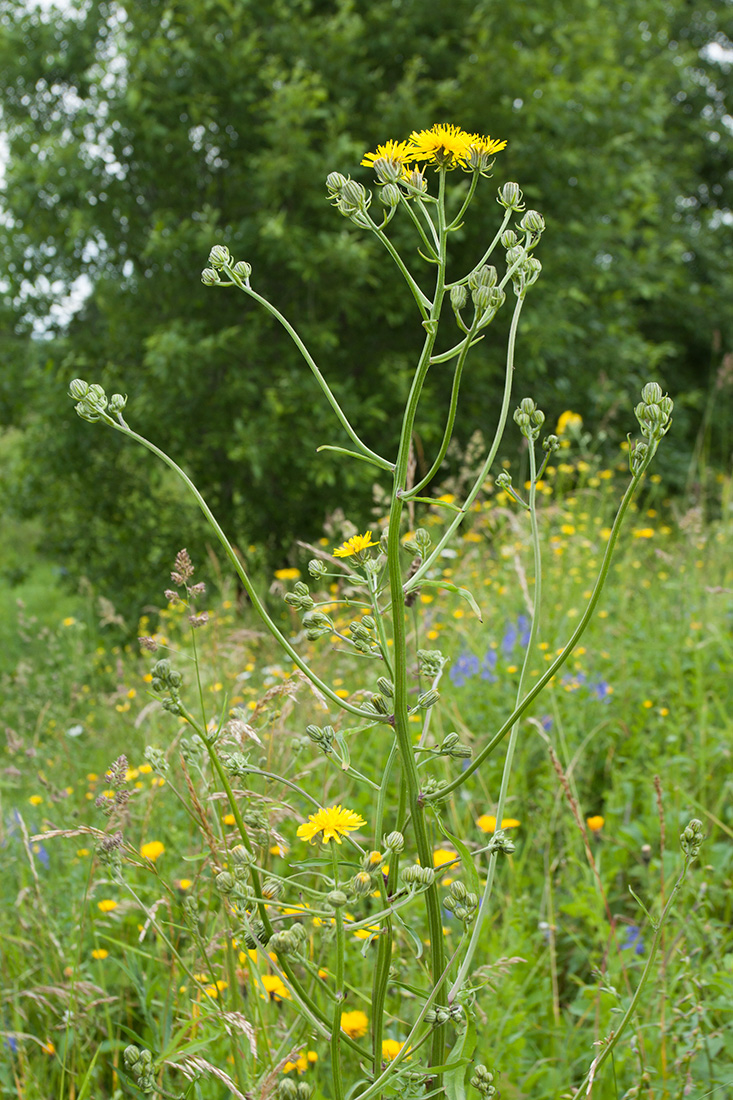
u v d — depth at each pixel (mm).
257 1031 1546
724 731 2967
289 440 6973
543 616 3758
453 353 1197
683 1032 1767
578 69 8219
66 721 3785
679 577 4180
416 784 1241
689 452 11141
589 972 2064
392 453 7574
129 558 7672
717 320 13281
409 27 7691
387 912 1124
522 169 7891
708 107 16109
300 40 7312
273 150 6887
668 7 13203
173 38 7164
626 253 9617
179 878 2203
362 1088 1325
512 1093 1689
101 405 1289
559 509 5047
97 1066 1863
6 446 9406
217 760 1253
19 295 7660
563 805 2631
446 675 3471
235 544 7688
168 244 6816
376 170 1240
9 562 10242
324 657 2879
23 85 7785
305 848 2418
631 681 3420
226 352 7027
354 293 7270
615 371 9281
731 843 2521
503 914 2258
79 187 7012
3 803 2900
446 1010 1207
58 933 2195
